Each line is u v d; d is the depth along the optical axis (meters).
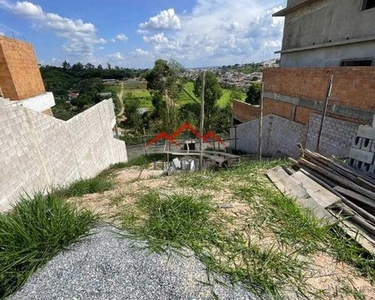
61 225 2.17
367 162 3.63
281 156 7.90
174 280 1.75
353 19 6.36
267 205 3.07
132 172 7.76
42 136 4.12
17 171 3.35
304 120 7.21
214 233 2.39
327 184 3.50
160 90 25.78
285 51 9.45
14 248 1.89
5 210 2.94
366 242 2.34
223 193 3.49
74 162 5.48
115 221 2.61
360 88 5.17
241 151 11.79
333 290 1.82
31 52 6.93
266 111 9.42
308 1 7.72
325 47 7.41
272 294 1.71
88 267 1.84
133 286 1.69
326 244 2.34
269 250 2.20
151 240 2.21
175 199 2.96
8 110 3.28
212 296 1.65
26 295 1.62
